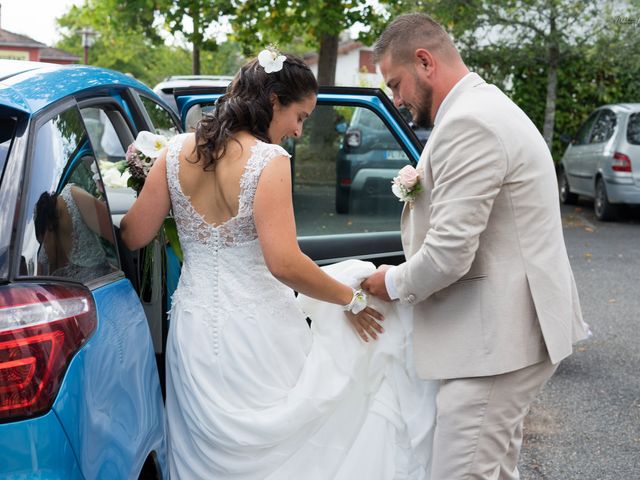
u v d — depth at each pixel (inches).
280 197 89.8
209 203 92.9
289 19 473.1
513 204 94.0
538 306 94.5
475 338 95.7
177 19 485.4
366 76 1216.8
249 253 93.4
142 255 103.0
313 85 96.7
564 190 550.9
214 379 93.4
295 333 98.0
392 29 101.1
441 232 91.4
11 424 63.2
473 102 94.1
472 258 92.3
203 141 91.2
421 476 104.0
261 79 93.5
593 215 502.6
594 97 595.5
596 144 487.2
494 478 99.9
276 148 90.7
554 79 532.1
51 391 65.1
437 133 94.2
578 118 597.9
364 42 495.8
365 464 102.2
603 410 178.4
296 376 98.0
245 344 93.4
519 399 98.0
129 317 85.4
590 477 146.6
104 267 85.9
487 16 498.9
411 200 99.5
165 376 103.0
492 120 91.9
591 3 495.5
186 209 93.6
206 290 93.9
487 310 95.0
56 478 64.4
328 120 142.8
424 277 94.2
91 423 69.8
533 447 159.3
